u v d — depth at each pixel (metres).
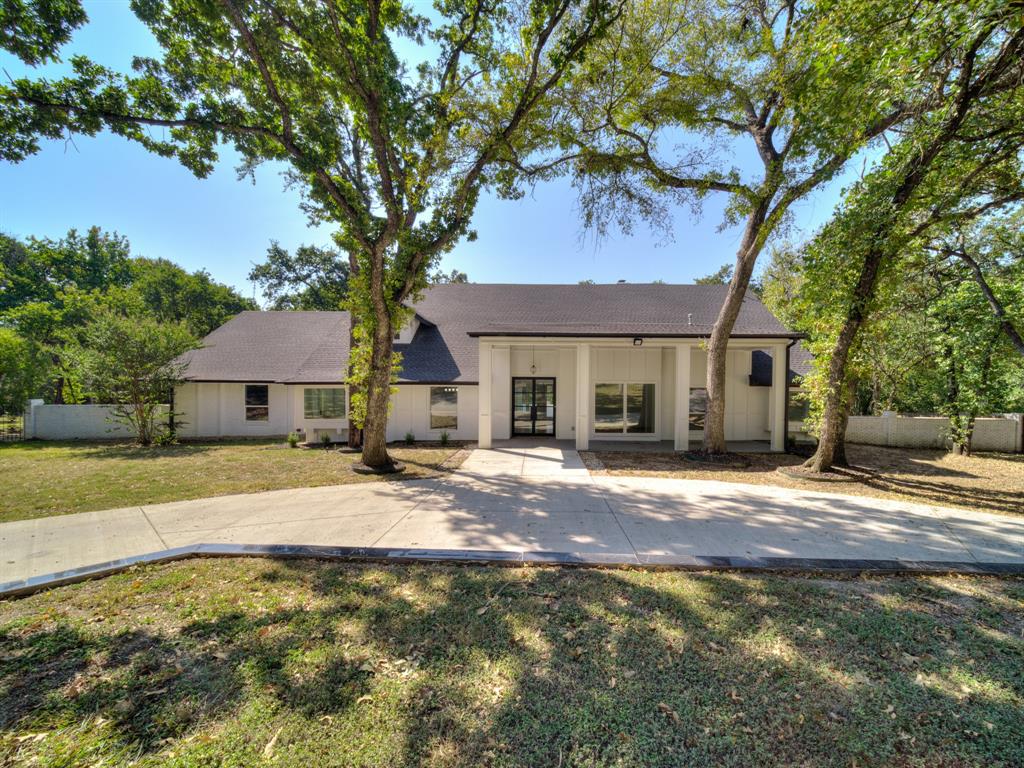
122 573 4.38
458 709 2.49
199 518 6.23
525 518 6.24
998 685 2.73
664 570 4.47
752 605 3.71
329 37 7.10
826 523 6.01
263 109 8.09
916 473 9.81
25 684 2.73
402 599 3.81
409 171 9.46
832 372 9.20
